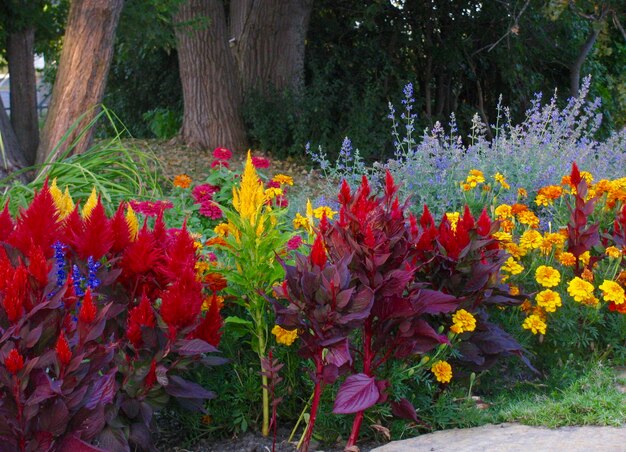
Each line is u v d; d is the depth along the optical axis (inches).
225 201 272.4
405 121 633.6
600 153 303.6
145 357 119.6
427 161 283.1
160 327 117.8
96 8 378.0
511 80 705.6
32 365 94.6
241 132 613.9
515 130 298.2
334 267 124.9
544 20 682.8
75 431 101.1
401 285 128.0
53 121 384.5
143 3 453.7
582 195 181.6
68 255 124.1
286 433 147.6
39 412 98.0
